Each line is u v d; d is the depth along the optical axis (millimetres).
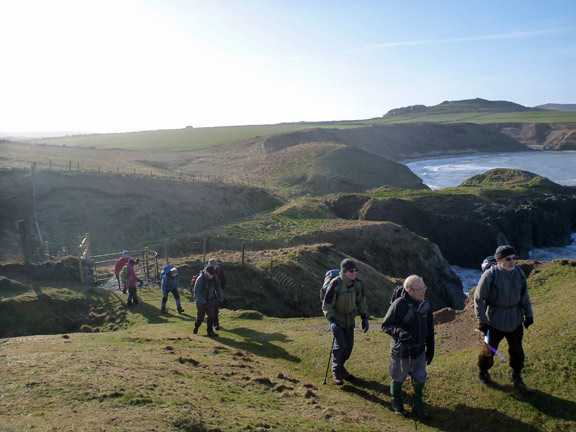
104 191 44219
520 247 53000
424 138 186000
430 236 54531
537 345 8094
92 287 16953
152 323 13773
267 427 5688
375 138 170250
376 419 6789
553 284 12008
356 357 9688
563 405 6703
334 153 105500
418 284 6875
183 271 23078
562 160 147125
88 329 13891
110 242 38938
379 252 42594
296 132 139500
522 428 6555
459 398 7523
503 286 6984
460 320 12352
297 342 11039
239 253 30672
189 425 5180
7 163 46000
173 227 46188
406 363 7070
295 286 24578
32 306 14391
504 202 59406
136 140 163625
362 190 86500
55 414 5020
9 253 30406
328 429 6016
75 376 6375
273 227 48969
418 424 6918
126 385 6184
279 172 94562
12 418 4824
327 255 31516
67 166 51094
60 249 33719
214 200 55250
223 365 8492
